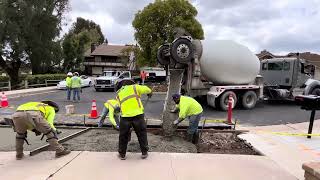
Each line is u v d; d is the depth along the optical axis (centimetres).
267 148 768
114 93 2489
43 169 579
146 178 540
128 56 4931
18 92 2416
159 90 2569
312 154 716
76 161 627
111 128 976
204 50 1458
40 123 635
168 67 1323
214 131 962
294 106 1697
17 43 3459
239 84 1559
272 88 1809
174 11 3022
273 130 1029
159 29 3066
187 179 539
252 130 1015
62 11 4028
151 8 3030
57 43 3950
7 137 861
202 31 3080
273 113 1438
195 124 827
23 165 603
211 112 1445
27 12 3438
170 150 748
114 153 688
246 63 1514
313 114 881
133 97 651
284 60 1781
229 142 859
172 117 905
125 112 641
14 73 3822
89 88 3127
